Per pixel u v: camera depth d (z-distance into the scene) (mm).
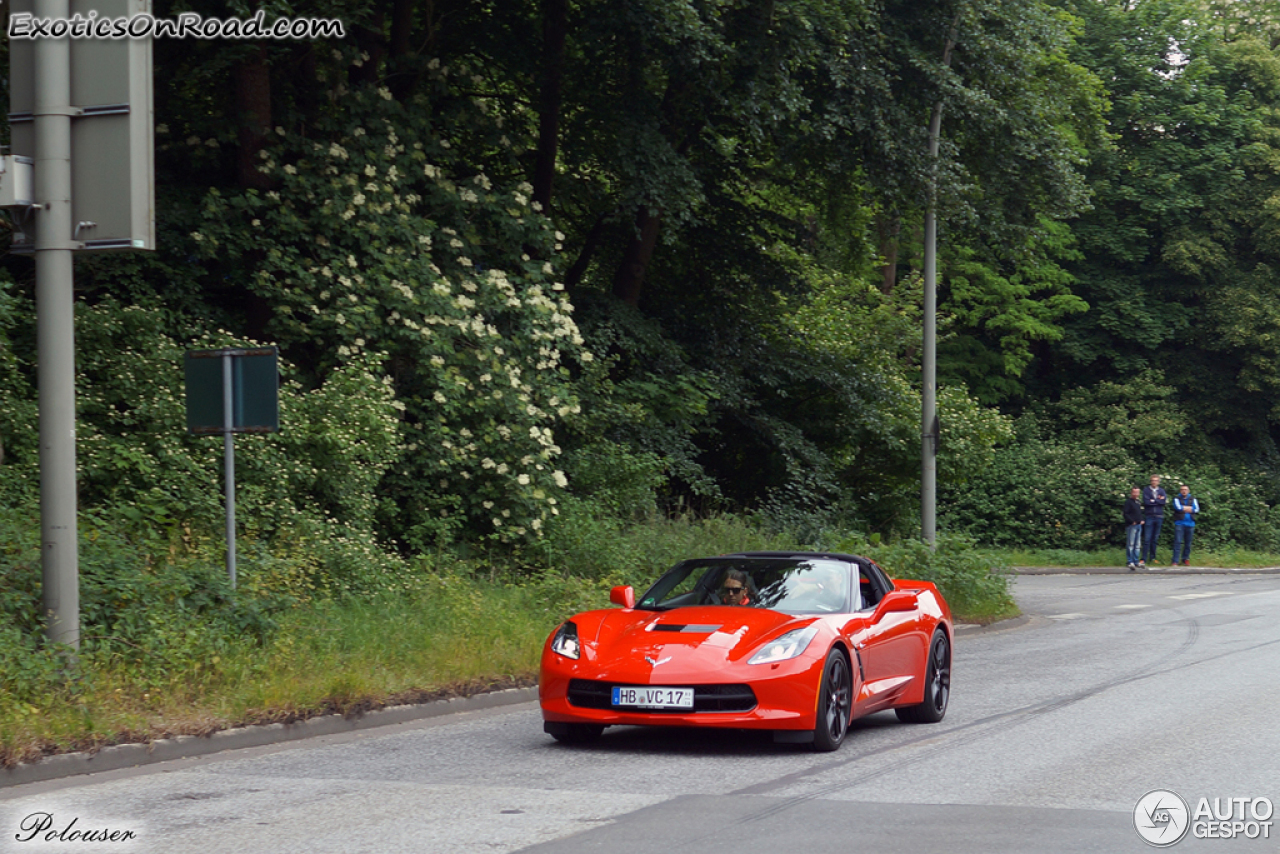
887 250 43625
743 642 12680
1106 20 64312
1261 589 40281
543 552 24359
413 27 29812
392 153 24938
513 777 11352
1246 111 63688
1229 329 61531
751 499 36594
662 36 26656
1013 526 58844
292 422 21344
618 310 31281
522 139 28812
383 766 11930
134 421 20328
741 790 10719
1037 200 34906
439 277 24453
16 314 20594
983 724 14812
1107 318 63125
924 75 31625
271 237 24312
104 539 16891
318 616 17250
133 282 23031
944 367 62938
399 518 24188
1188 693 17188
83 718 11992
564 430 28422
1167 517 58031
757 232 36594
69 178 13969
